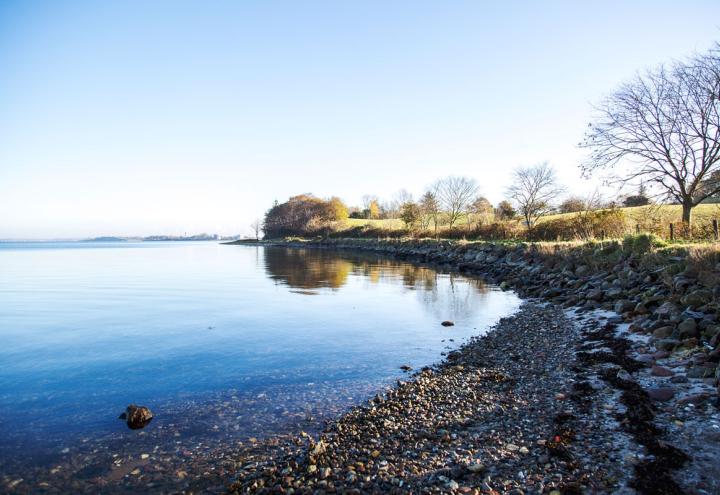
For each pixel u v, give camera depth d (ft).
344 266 164.55
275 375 39.50
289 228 463.01
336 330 57.36
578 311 58.29
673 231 86.43
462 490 19.20
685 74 80.28
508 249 129.18
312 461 23.09
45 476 23.25
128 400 34.09
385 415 29.04
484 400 30.37
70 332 59.16
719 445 20.13
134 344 51.85
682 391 26.23
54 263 223.51
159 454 25.40
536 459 21.18
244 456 24.81
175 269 173.37
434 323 60.75
